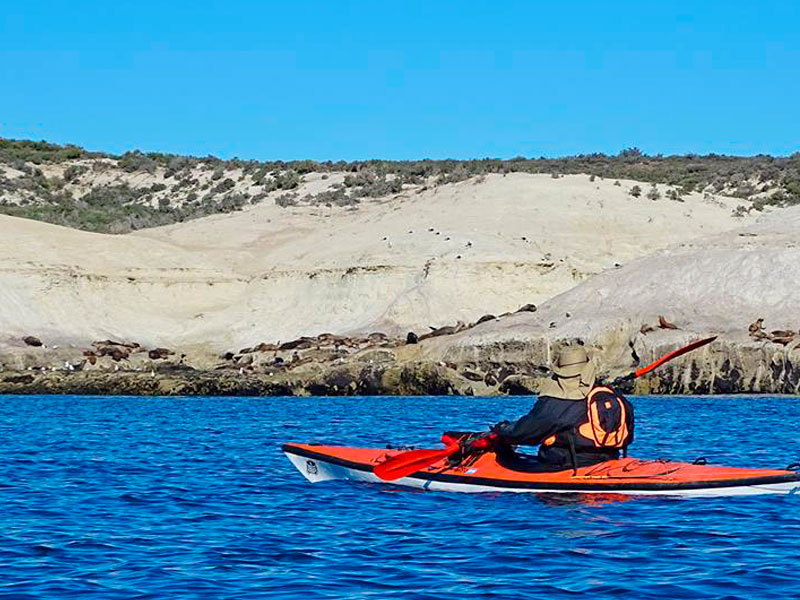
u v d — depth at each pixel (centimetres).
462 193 9519
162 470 2478
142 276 7931
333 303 7562
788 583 1381
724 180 10994
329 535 1678
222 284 8062
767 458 2762
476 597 1329
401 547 1593
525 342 6191
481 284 7381
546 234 8412
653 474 1936
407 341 6625
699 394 5725
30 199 11906
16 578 1425
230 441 3231
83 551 1580
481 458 2039
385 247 8044
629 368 5925
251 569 1471
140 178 12700
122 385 6262
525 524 1733
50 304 7406
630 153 13525
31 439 3294
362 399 5734
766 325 6069
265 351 6975
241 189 11850
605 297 6581
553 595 1335
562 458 1977
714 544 1594
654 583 1386
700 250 6775
